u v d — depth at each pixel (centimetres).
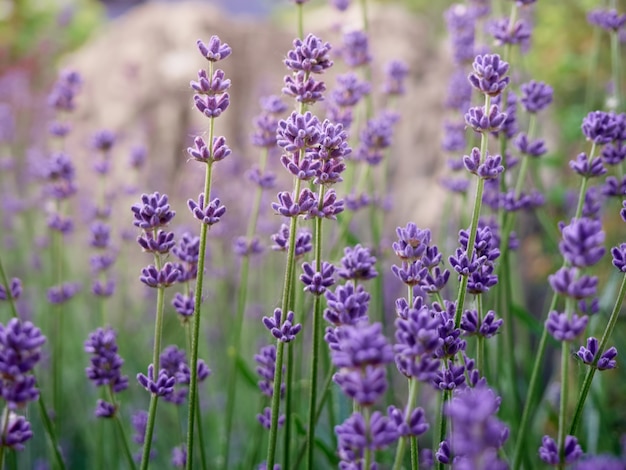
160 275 49
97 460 68
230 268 97
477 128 49
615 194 57
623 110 73
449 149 72
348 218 64
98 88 145
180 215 113
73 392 87
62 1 214
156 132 135
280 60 141
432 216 113
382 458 62
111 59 148
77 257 112
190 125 135
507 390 66
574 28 115
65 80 74
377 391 41
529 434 64
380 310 66
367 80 70
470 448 39
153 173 124
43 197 96
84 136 139
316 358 50
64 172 67
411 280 47
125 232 88
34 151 104
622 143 57
